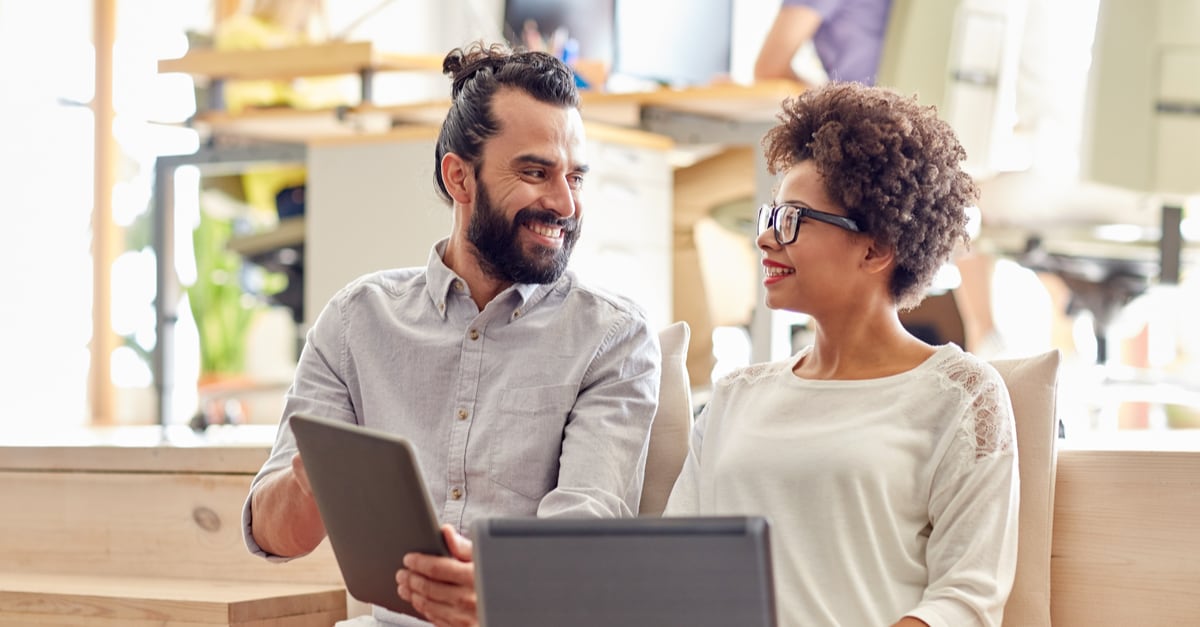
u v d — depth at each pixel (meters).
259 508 2.05
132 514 2.62
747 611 1.32
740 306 4.27
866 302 1.85
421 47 6.11
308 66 3.96
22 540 2.73
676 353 2.22
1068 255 3.97
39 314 5.83
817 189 1.84
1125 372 4.05
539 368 2.09
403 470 1.54
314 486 1.69
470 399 2.09
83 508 2.67
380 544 1.64
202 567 2.55
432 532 1.58
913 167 1.82
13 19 5.76
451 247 2.19
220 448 2.53
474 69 2.15
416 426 2.11
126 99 6.00
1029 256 4.00
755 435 1.87
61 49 5.90
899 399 1.80
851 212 1.82
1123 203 3.84
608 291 2.18
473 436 2.08
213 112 4.11
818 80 4.57
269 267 4.80
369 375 2.15
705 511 1.92
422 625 2.01
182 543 2.57
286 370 6.03
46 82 5.86
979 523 1.71
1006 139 4.35
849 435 1.79
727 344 5.26
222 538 2.53
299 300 4.82
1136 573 1.87
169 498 2.58
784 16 4.05
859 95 1.86
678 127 3.81
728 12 4.47
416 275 2.22
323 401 2.15
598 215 3.66
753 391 1.95
